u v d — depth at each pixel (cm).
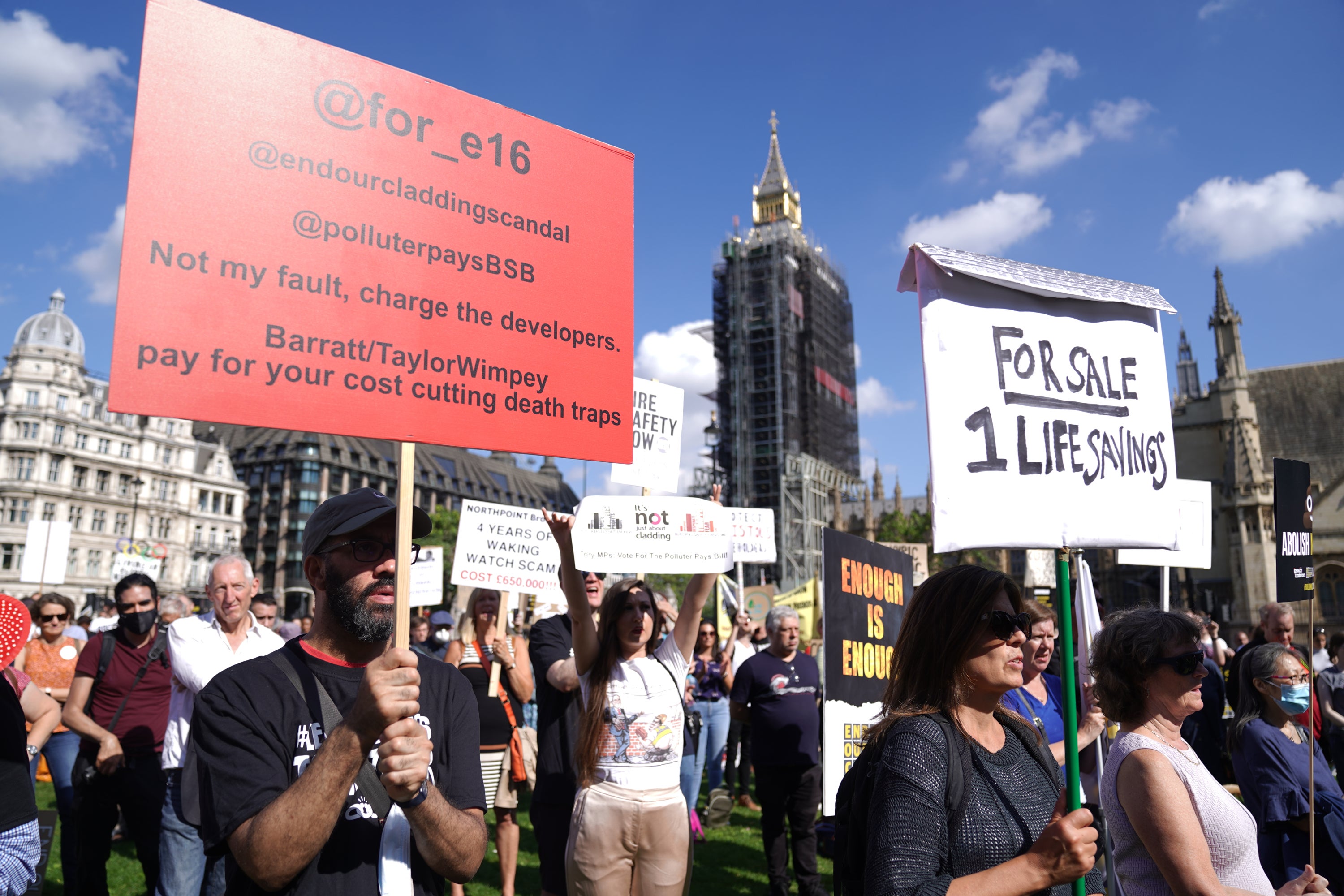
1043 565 1150
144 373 249
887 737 262
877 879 230
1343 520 5853
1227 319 7000
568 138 359
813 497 9025
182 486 9881
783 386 9219
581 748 502
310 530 281
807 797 741
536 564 795
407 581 250
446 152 322
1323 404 7288
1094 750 522
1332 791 503
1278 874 490
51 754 755
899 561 737
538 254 340
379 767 228
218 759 247
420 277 307
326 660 276
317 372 279
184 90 267
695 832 953
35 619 930
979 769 262
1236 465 6638
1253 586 6406
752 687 771
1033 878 223
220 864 507
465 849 255
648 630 520
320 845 225
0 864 361
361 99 303
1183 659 329
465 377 312
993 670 268
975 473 347
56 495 8594
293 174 284
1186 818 301
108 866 875
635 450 713
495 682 736
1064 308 384
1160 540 381
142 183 256
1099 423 379
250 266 271
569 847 499
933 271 361
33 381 8669
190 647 578
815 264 10138
